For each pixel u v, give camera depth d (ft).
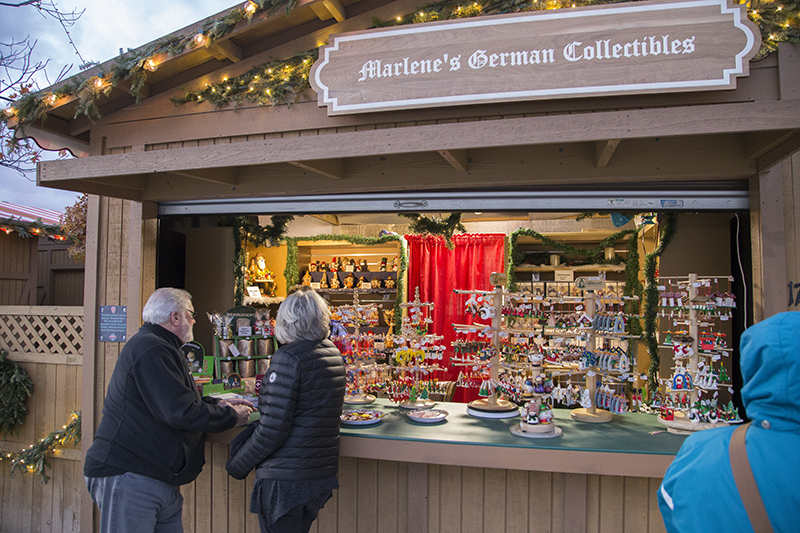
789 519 2.94
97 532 11.48
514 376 10.50
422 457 8.39
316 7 10.15
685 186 9.65
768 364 3.22
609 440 8.44
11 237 20.72
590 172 9.50
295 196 11.10
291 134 10.62
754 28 8.28
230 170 10.91
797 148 7.73
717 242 12.62
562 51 8.79
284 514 7.18
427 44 9.27
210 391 10.59
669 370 12.93
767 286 8.97
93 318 11.78
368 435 8.64
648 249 16.06
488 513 9.16
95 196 12.00
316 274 20.40
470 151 9.94
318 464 7.32
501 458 8.14
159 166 8.84
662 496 3.59
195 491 10.57
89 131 12.28
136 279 11.50
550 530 8.93
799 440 3.09
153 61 10.37
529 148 9.73
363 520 9.68
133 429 7.55
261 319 11.71
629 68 8.57
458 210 10.36
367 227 20.25
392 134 7.82
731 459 3.22
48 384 14.07
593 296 10.03
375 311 11.39
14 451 14.07
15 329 14.49
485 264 18.89
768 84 8.71
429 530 9.37
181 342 8.34
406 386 10.92
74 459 13.03
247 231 15.19
